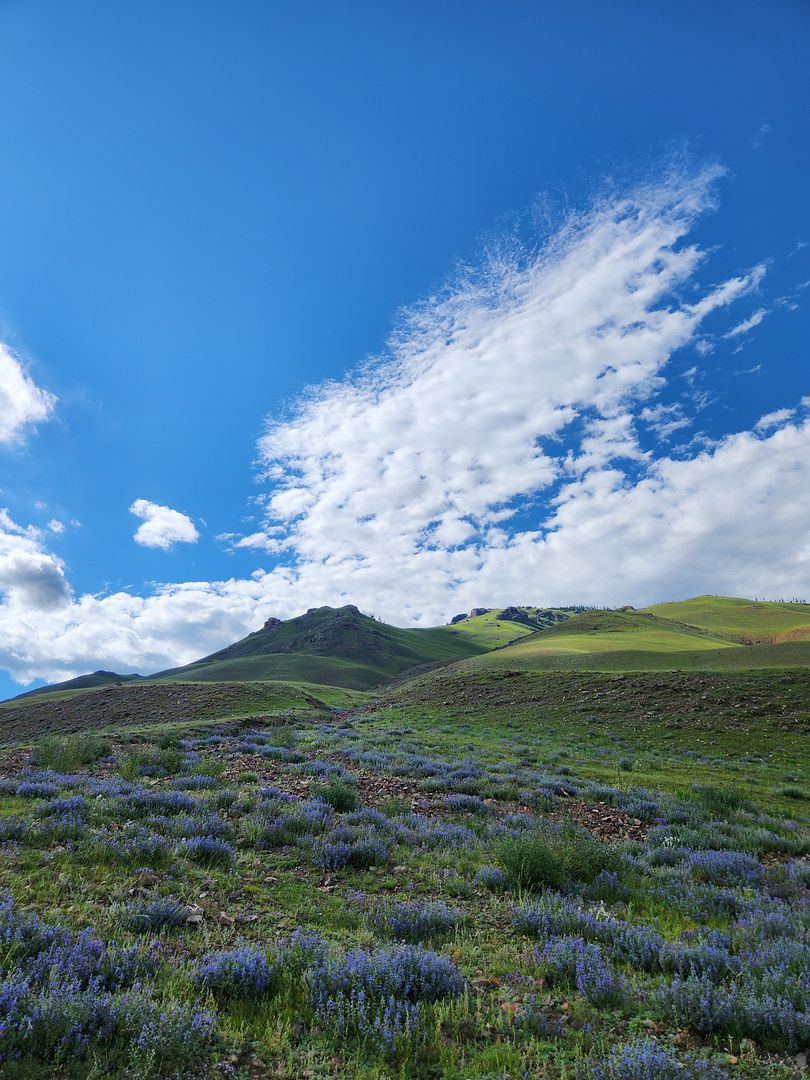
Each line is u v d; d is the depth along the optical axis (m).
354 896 8.73
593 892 9.34
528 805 17.23
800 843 14.08
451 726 44.44
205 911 7.67
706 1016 5.37
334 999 5.50
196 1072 4.48
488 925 7.94
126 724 56.38
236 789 15.66
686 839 13.62
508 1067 4.75
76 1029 4.47
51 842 9.64
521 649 107.38
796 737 34.12
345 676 164.62
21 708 72.81
